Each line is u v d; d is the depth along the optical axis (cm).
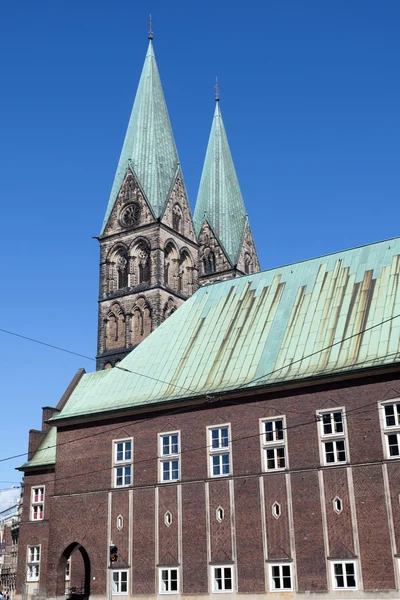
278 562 4734
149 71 11994
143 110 11781
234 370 5462
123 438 5716
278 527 4806
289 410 5006
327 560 4562
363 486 4575
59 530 5806
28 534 6731
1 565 12644
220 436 5253
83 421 5981
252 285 6200
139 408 5650
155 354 6156
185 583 5056
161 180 11300
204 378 5559
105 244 11262
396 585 4303
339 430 4791
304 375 4994
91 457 5841
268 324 5684
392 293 5216
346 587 4469
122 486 5591
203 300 6412
